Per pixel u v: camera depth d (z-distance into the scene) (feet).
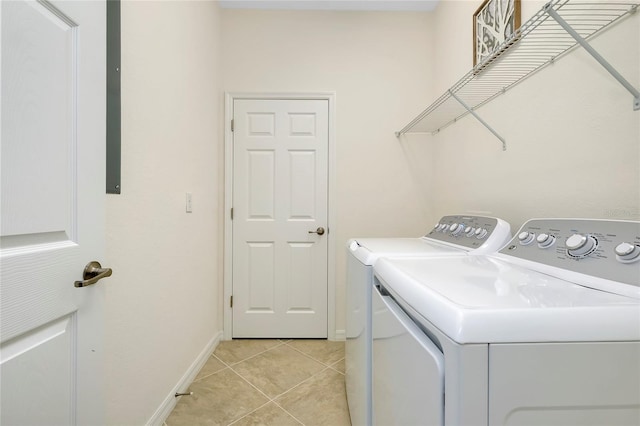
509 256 3.15
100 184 2.66
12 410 1.91
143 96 4.15
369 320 3.45
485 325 1.54
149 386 4.34
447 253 3.56
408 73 7.73
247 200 7.74
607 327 1.57
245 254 7.73
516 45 3.57
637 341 1.57
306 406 5.06
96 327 2.62
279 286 7.76
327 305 7.76
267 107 7.72
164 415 4.71
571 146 3.48
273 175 7.75
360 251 3.92
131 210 3.90
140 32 4.07
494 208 5.03
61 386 2.27
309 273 7.79
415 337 1.99
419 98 7.75
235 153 7.72
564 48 3.53
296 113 7.73
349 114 7.75
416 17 7.73
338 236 7.77
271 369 6.23
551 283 2.20
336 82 7.73
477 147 5.58
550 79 3.79
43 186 2.11
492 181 5.09
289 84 7.72
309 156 7.76
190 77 5.71
